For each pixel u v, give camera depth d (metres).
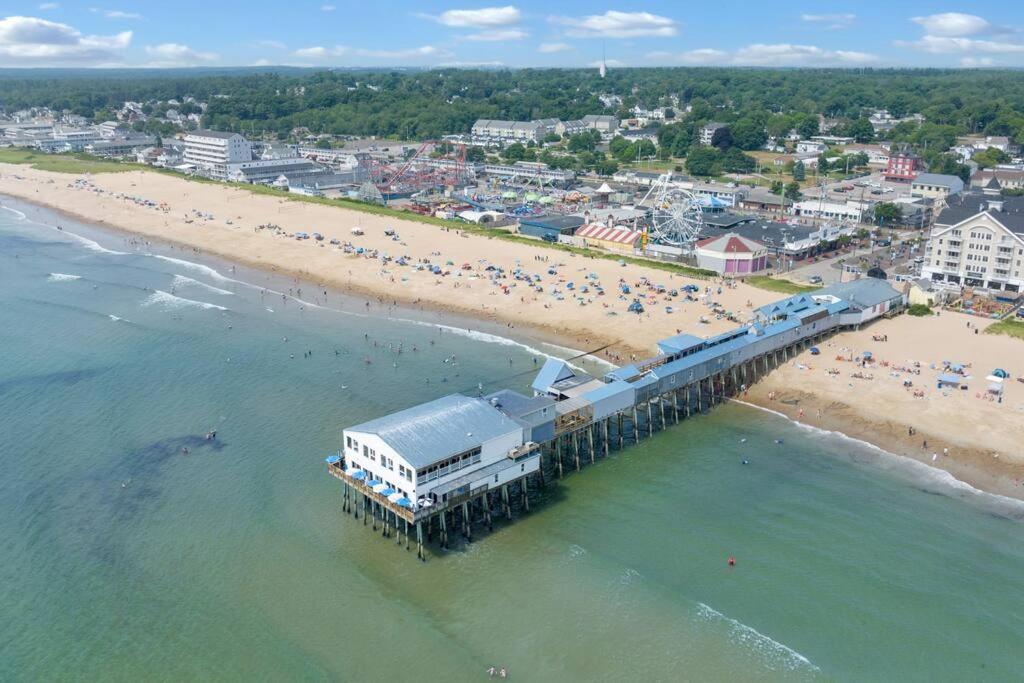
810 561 85.31
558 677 70.06
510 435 92.75
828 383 127.12
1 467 104.25
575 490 100.50
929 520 92.50
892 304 153.88
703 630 75.19
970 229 171.00
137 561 85.38
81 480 101.19
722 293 169.12
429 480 85.12
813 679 69.56
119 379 132.50
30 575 83.06
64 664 71.50
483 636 74.81
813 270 192.50
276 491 98.44
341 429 113.81
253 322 160.88
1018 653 72.44
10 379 132.38
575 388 111.00
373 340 150.12
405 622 76.62
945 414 114.88
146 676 70.12
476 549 87.81
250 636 74.75
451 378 131.75
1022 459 103.62
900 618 76.81
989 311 154.50
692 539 89.31
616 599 79.50
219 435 112.75
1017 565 84.38
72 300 175.62
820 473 103.50
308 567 84.50
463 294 174.62
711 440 113.50
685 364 119.06
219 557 86.06
